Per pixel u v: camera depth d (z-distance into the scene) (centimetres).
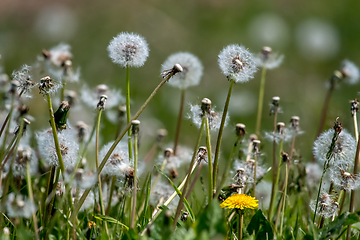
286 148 558
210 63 1331
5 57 1246
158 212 350
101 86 468
